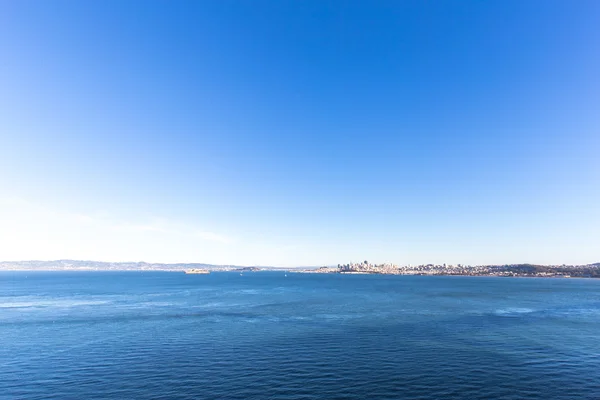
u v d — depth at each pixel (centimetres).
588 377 4588
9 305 12300
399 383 4375
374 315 9688
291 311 10538
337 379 4516
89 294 17025
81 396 3991
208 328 7762
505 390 4162
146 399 3894
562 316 9669
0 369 4909
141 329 7662
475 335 7038
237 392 4091
